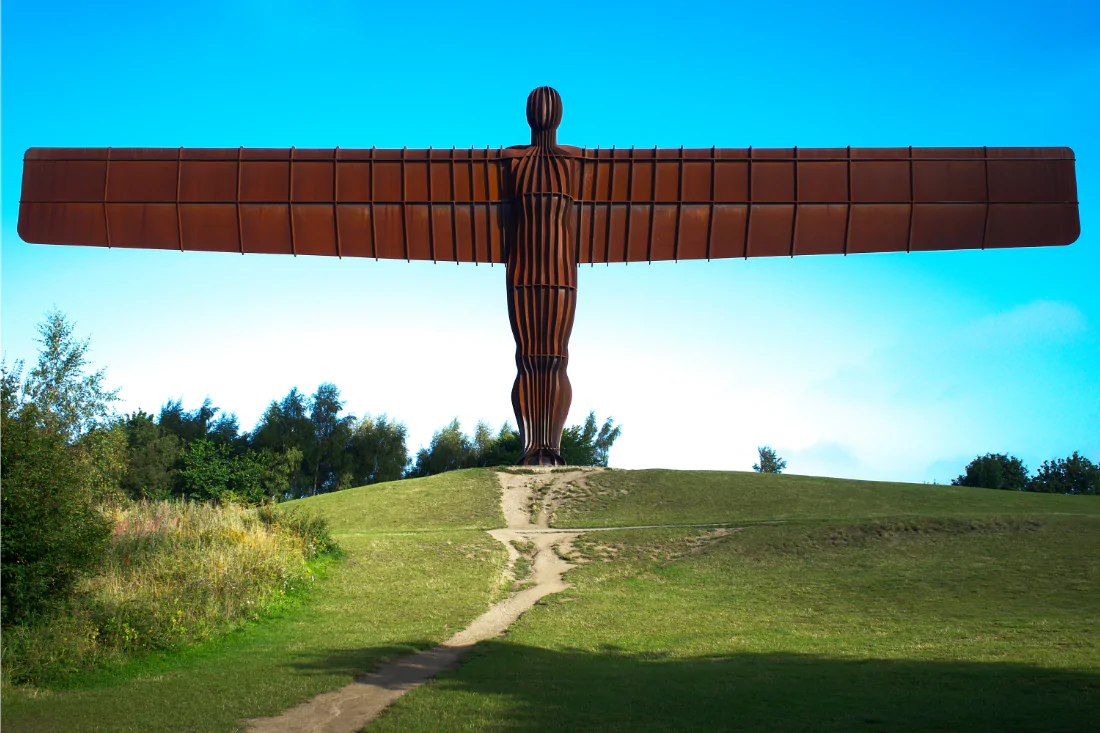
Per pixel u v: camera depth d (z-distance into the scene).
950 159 38.75
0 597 14.89
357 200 39.78
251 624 18.53
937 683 12.31
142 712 12.04
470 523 34.31
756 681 13.05
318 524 26.80
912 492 37.72
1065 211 38.31
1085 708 10.64
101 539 16.48
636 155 40.03
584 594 22.73
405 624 19.02
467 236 40.53
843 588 21.78
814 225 39.22
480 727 11.06
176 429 75.25
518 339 41.34
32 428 15.71
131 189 38.91
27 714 11.90
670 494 37.81
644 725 10.91
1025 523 26.58
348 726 11.53
